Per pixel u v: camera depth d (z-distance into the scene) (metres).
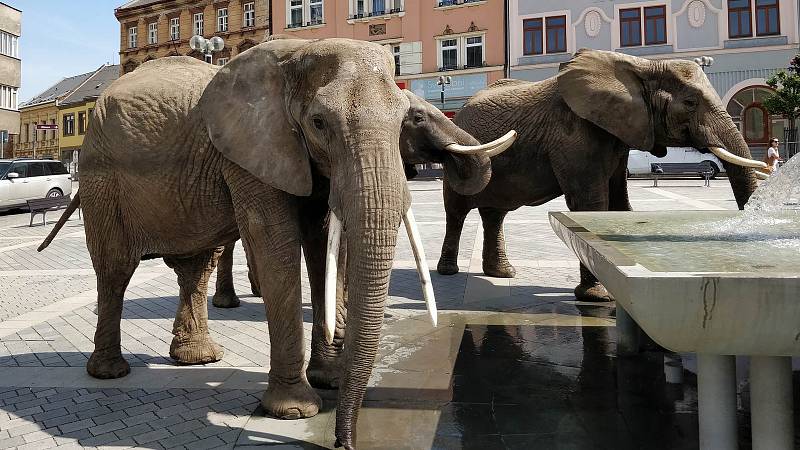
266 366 4.59
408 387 3.96
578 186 6.00
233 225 3.98
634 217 4.75
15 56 42.91
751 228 3.99
